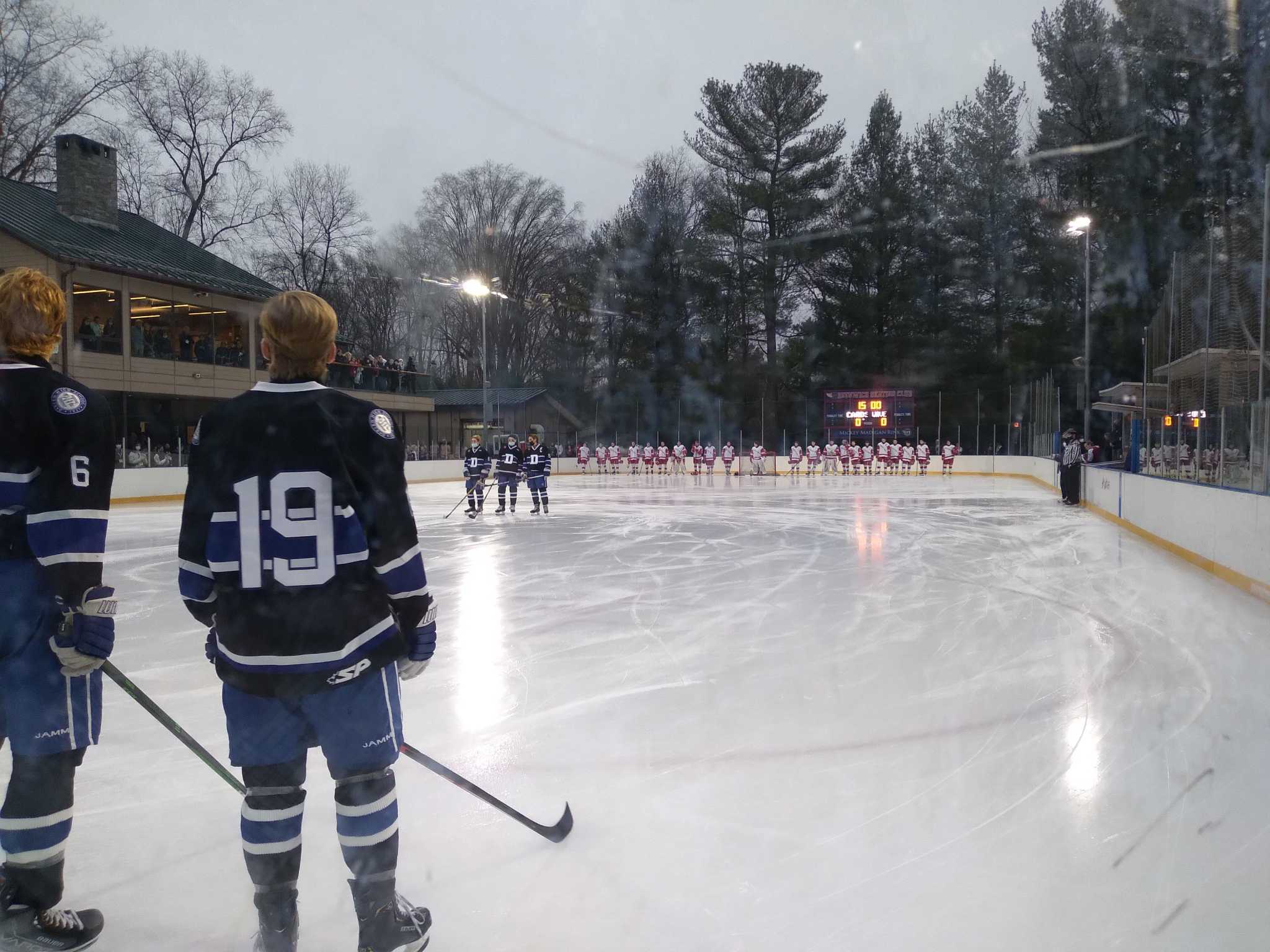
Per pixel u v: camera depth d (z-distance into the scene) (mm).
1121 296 19547
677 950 1916
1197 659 4676
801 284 30109
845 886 2213
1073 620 5746
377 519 1664
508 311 31141
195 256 20516
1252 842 2465
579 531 11898
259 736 1666
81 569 1745
